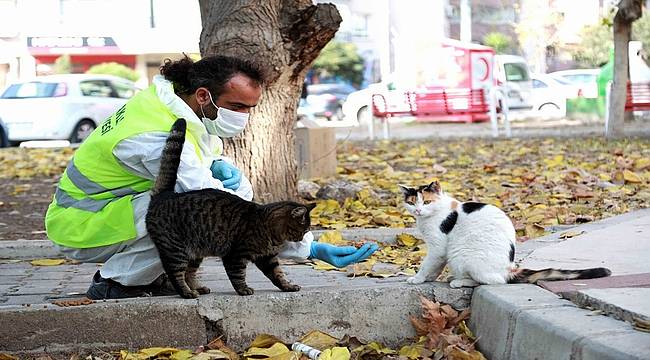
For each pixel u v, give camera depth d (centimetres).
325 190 995
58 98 2339
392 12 4341
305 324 541
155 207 534
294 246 559
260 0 829
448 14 4528
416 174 1275
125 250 566
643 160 1290
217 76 554
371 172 1331
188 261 541
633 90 2131
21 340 524
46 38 4234
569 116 3064
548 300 489
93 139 572
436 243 548
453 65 3197
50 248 783
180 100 560
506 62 3362
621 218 833
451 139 2144
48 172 1483
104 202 565
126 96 2509
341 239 777
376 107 2377
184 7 4347
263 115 867
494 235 533
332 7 834
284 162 891
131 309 529
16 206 1087
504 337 480
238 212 534
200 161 566
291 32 838
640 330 417
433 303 528
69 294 613
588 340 405
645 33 3516
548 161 1395
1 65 4250
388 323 545
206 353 504
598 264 593
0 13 4209
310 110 3525
